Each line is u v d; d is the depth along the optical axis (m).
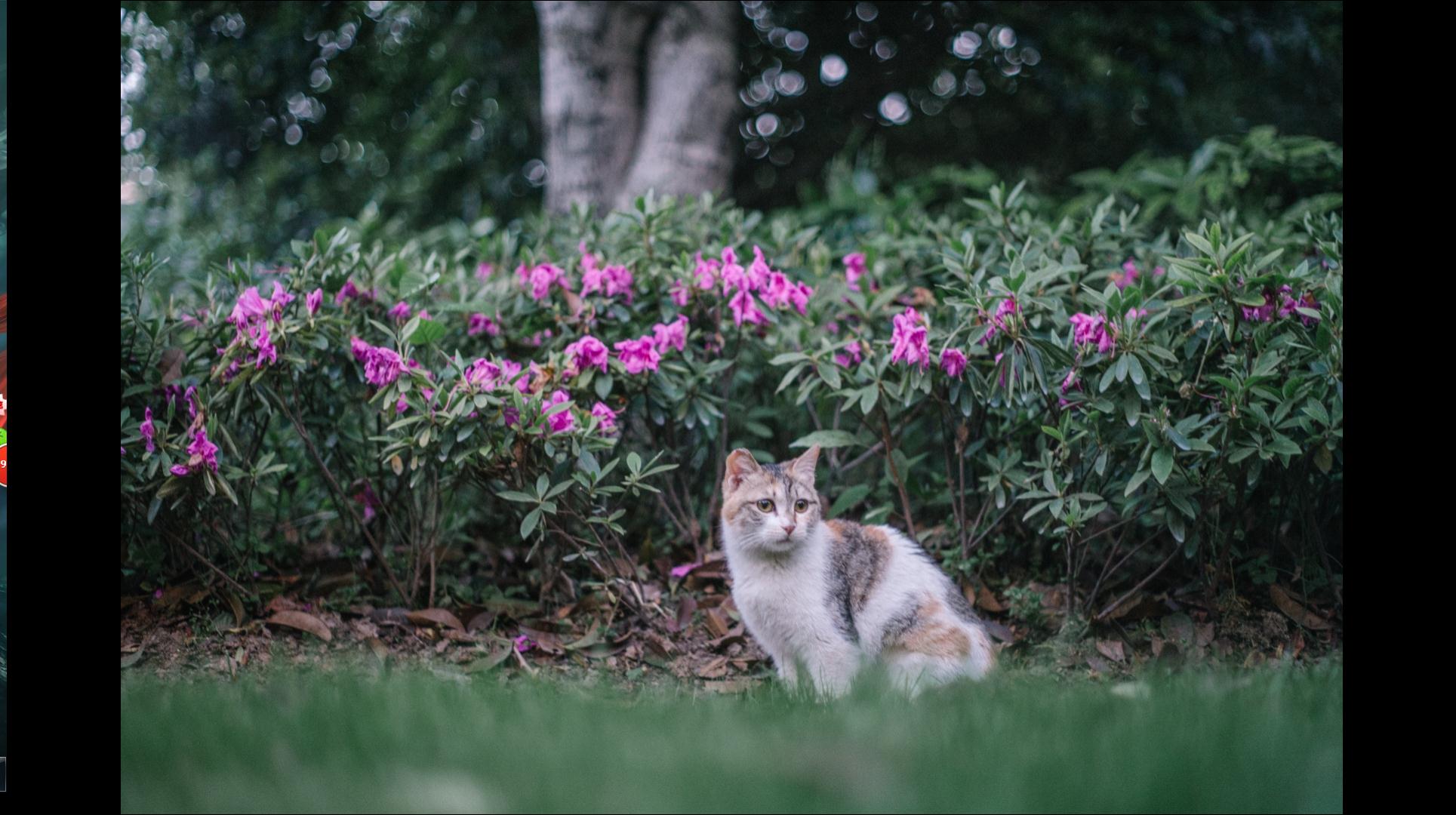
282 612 4.12
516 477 4.21
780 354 4.52
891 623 3.84
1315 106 8.50
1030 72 9.21
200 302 4.73
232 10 8.84
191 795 2.14
